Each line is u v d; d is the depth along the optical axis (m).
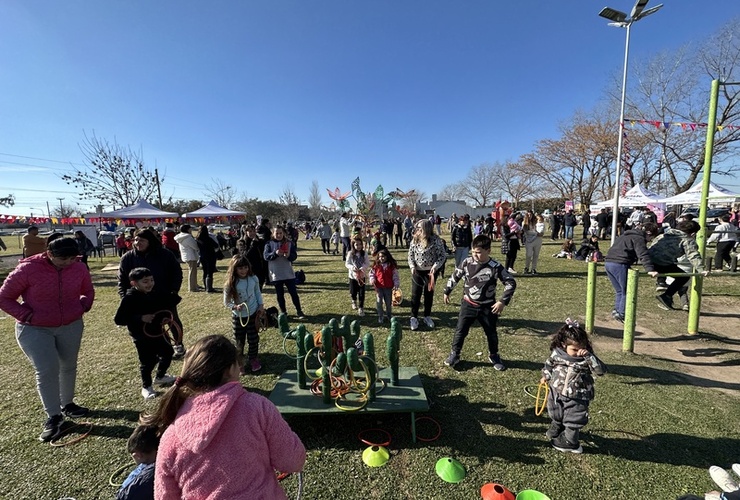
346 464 2.72
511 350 4.77
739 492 2.11
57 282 3.17
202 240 8.89
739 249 12.76
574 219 19.11
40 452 2.95
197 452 1.32
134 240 4.16
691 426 3.11
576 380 2.73
